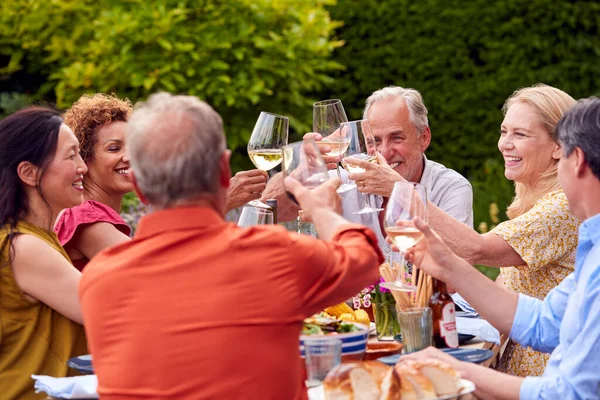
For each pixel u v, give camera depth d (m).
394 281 3.03
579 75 8.23
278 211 4.30
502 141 3.81
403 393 2.20
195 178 2.03
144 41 6.97
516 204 3.90
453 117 8.40
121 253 2.06
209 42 7.08
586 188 2.54
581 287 2.53
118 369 2.00
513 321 2.88
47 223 3.05
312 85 8.47
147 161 2.02
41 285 2.88
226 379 1.95
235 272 1.97
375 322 3.18
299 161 2.36
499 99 8.29
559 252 3.49
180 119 2.03
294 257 1.99
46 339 2.93
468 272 2.88
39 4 7.40
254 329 1.96
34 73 8.41
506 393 2.48
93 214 3.42
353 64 8.51
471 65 8.32
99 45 7.10
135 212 6.41
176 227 2.02
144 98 7.30
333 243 2.11
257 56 7.41
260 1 7.24
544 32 8.20
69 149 3.06
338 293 2.06
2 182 2.96
